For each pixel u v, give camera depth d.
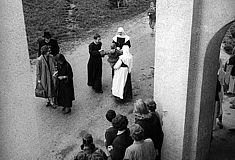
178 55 5.94
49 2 17.48
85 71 11.30
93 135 8.30
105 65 11.67
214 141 7.65
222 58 11.80
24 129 4.39
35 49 13.00
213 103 6.68
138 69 11.52
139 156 5.03
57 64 8.70
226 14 5.41
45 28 14.81
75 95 9.96
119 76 9.24
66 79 8.73
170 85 6.22
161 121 6.54
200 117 6.35
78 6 17.53
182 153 6.50
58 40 13.89
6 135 4.21
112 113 5.82
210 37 5.68
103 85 10.45
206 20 5.64
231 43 13.05
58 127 8.61
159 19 5.96
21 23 4.04
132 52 12.93
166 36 5.98
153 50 13.03
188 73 5.95
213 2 5.48
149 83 10.58
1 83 4.00
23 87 4.24
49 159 7.56
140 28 15.44
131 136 5.07
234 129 8.02
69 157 7.61
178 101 6.21
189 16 5.62
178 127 6.36
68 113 9.12
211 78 6.29
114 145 5.32
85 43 13.66
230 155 7.21
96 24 15.76
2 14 3.84
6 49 3.96
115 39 9.77
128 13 17.36
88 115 9.09
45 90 9.05
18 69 4.13
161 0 5.83
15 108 4.21
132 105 9.43
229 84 9.38
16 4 3.94
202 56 5.88
